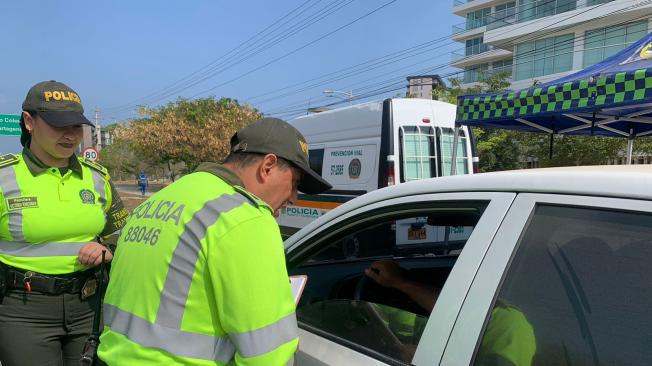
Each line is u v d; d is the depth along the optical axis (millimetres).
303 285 1746
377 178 6633
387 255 2498
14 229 2090
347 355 1463
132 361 1138
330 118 7602
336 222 1757
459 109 5996
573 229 1093
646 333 958
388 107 6496
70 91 2188
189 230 1148
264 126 1354
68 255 2197
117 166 47375
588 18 27828
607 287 1027
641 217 1002
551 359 1062
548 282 1096
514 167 21484
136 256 1208
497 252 1165
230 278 1089
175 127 24016
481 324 1120
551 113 4781
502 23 34250
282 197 1387
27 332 2162
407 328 1496
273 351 1093
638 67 4125
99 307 1949
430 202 1410
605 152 16562
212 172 1309
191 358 1109
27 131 2162
